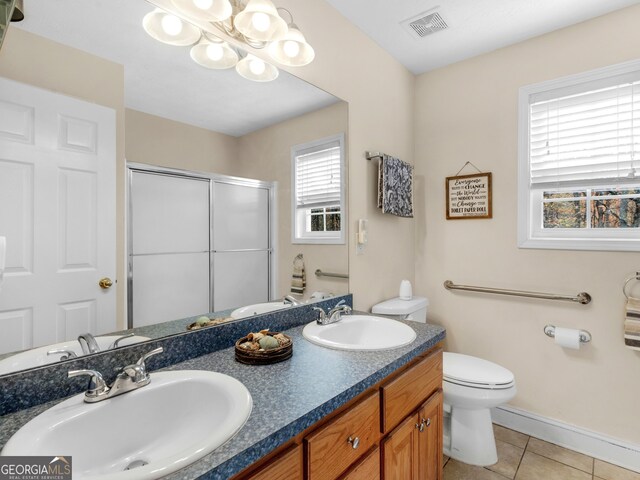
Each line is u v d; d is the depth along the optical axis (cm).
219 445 66
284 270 160
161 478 56
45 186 91
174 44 119
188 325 124
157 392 89
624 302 177
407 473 122
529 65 205
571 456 185
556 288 196
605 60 181
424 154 250
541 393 202
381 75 216
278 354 111
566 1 172
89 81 99
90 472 75
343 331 155
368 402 104
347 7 178
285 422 74
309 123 170
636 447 172
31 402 84
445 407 193
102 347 102
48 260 92
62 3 94
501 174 215
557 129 198
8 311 85
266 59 147
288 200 162
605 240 181
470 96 228
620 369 178
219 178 135
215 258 134
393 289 230
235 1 132
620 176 180
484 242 222
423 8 179
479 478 169
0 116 83
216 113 133
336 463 91
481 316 224
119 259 107
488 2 173
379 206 204
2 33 77
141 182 112
